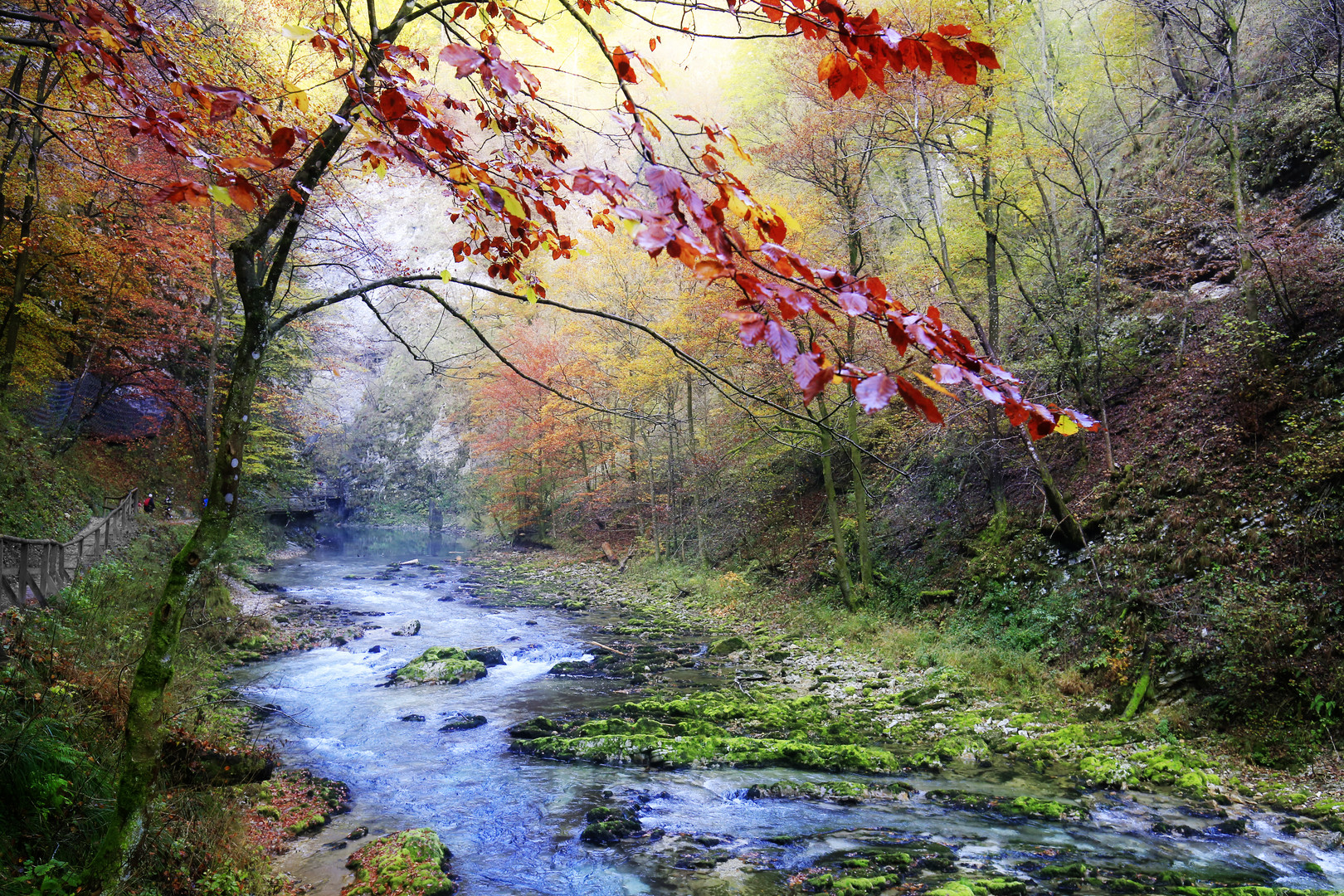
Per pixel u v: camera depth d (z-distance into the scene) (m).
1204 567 9.59
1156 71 15.95
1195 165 14.59
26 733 4.27
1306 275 10.78
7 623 6.89
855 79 1.56
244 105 2.08
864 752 8.09
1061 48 17.53
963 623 12.53
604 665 12.72
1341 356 9.83
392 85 2.13
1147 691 9.05
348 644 14.01
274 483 29.25
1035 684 10.31
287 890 5.14
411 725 9.42
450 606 19.31
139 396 20.23
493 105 2.31
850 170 13.26
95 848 4.00
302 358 22.62
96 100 4.96
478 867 5.80
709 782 7.62
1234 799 6.95
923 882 5.46
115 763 4.80
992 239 12.97
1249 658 8.28
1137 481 11.58
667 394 20.11
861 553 14.91
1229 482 10.22
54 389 16.75
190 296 17.22
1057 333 13.90
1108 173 17.06
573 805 7.05
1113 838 6.24
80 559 10.76
